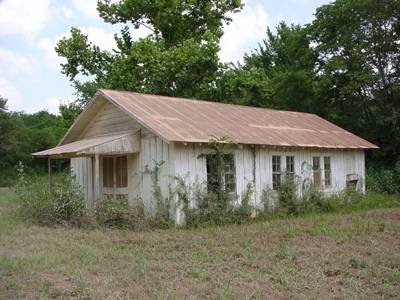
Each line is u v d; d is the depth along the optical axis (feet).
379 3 94.12
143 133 54.90
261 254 34.35
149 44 100.78
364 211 62.44
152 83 103.04
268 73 151.33
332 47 100.73
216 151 54.03
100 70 110.22
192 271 29.27
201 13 115.14
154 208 52.95
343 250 35.50
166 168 51.96
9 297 24.39
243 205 55.26
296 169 65.00
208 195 52.90
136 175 55.52
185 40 107.14
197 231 46.62
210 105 70.18
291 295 24.80
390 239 40.16
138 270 29.66
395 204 70.44
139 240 40.73
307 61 107.55
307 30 107.45
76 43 107.24
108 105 61.36
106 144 52.54
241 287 26.22
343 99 102.37
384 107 96.94
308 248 36.14
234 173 56.29
